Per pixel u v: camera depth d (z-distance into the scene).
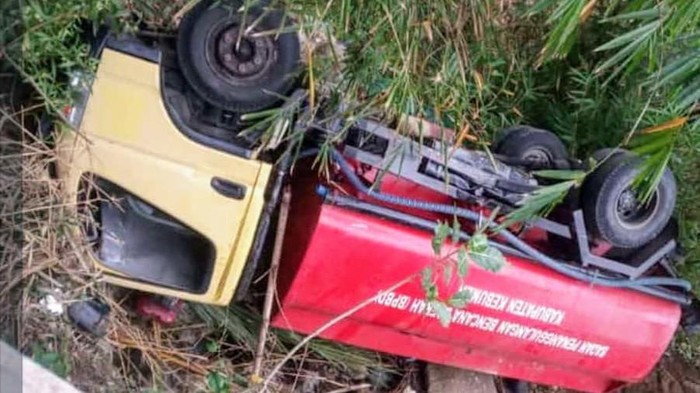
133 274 3.10
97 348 3.10
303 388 3.62
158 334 3.38
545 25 3.96
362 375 3.77
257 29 3.07
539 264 3.43
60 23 2.72
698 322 3.94
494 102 3.97
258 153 3.12
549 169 3.60
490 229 3.31
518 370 3.71
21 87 2.82
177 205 3.03
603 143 4.05
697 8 3.12
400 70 3.34
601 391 3.85
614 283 3.54
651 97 3.69
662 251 3.62
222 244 3.10
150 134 2.99
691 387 4.34
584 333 3.56
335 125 3.17
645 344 3.64
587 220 3.44
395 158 3.21
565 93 4.18
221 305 3.24
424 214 3.31
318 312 3.30
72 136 2.88
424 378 3.85
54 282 2.93
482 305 3.38
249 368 3.51
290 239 3.25
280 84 3.12
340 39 3.29
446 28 3.58
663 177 3.48
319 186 3.17
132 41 2.97
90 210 3.02
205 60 3.07
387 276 3.22
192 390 3.38
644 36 3.29
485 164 3.33
